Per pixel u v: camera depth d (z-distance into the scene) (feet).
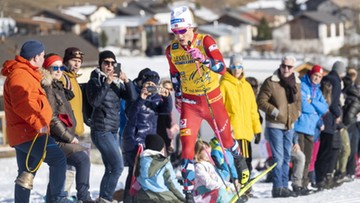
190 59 57.11
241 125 73.15
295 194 80.43
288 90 79.05
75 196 67.77
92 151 169.58
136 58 500.74
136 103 66.64
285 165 80.33
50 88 59.67
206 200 65.57
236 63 72.95
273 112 78.23
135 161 61.87
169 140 72.64
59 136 59.98
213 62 55.83
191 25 56.34
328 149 86.43
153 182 59.67
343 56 504.02
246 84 74.49
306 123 83.56
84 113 66.80
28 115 53.88
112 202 66.13
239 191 63.67
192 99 58.54
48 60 60.54
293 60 78.48
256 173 107.34
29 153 56.03
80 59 67.10
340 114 87.61
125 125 70.28
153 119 68.59
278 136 79.05
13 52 277.44
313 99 83.92
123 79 65.46
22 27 647.15
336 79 87.10
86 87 64.64
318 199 72.64
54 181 57.62
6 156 183.01
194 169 60.39
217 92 58.70
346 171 98.32
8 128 56.49
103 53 64.13
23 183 56.24
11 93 54.19
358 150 106.83
